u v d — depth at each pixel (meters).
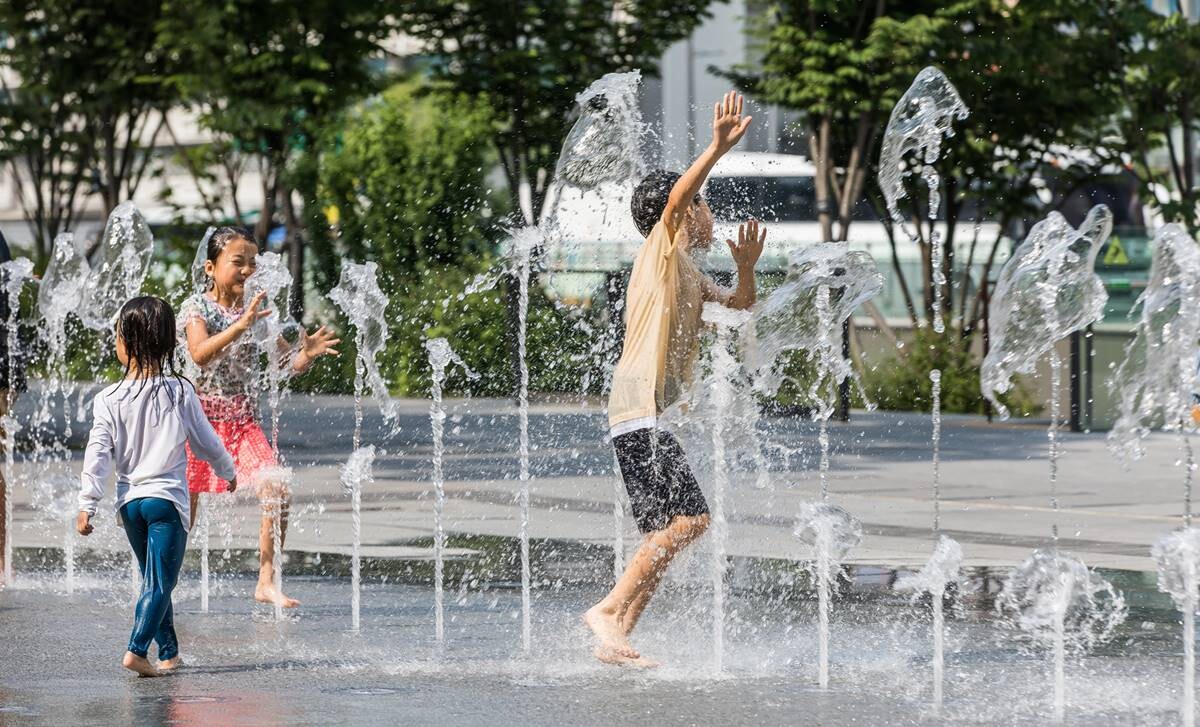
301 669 8.16
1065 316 8.48
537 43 30.83
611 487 17.09
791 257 9.69
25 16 33.59
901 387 29.31
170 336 8.16
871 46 28.30
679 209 8.02
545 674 7.99
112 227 13.85
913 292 32.81
